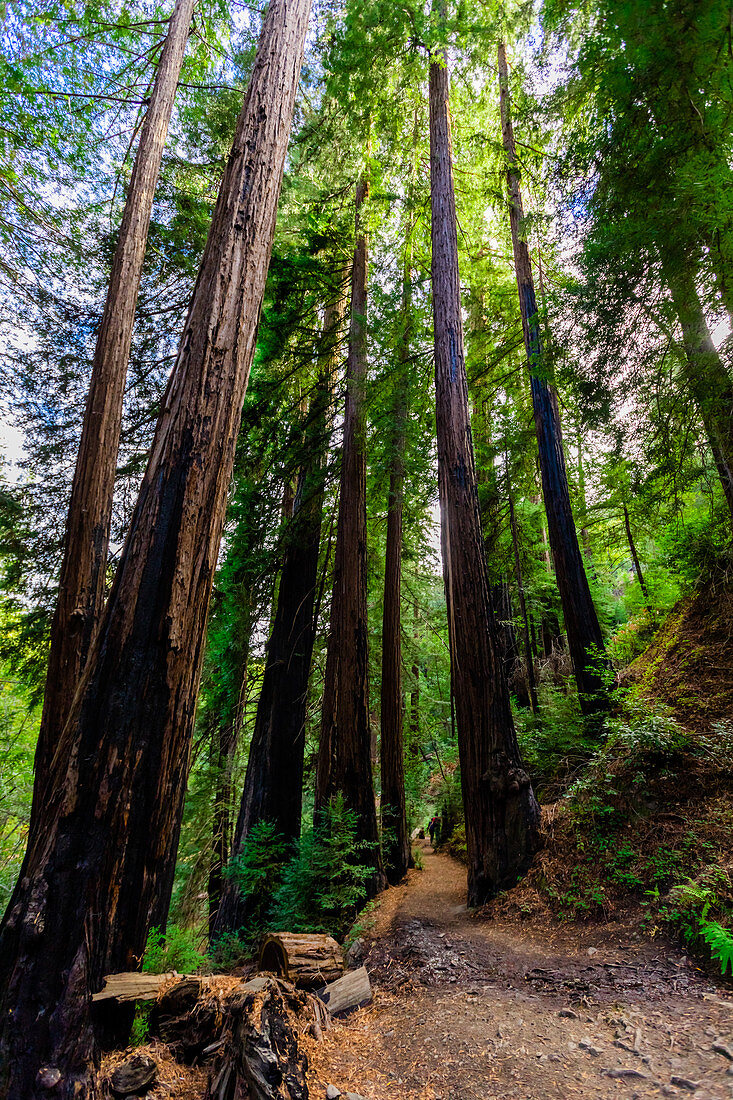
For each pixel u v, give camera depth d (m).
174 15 6.46
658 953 3.36
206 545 3.20
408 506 10.99
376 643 12.38
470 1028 2.93
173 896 10.33
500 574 11.98
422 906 6.14
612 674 6.72
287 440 9.68
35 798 3.98
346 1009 3.53
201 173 8.97
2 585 7.09
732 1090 1.90
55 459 7.66
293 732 9.70
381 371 9.14
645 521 7.64
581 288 4.49
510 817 5.54
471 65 9.38
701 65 2.79
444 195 8.01
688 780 4.59
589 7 5.76
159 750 2.84
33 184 7.88
